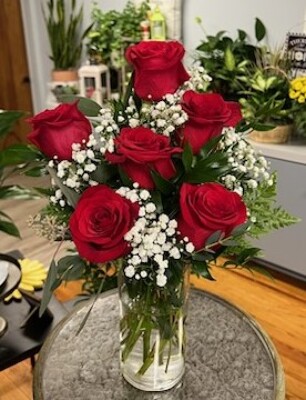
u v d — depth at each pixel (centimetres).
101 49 316
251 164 86
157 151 72
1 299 145
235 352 109
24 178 348
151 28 294
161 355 96
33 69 405
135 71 83
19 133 396
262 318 224
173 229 76
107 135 83
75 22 355
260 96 232
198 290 129
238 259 91
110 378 103
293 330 215
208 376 103
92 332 116
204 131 78
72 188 79
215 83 253
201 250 79
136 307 91
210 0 278
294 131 241
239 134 88
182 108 79
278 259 246
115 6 331
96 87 315
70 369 106
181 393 100
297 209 230
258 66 257
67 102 90
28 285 171
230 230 75
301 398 178
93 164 79
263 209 90
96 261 71
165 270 80
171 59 80
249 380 101
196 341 112
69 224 77
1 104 395
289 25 249
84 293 186
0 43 379
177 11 290
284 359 197
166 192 76
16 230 165
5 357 142
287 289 244
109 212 71
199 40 292
